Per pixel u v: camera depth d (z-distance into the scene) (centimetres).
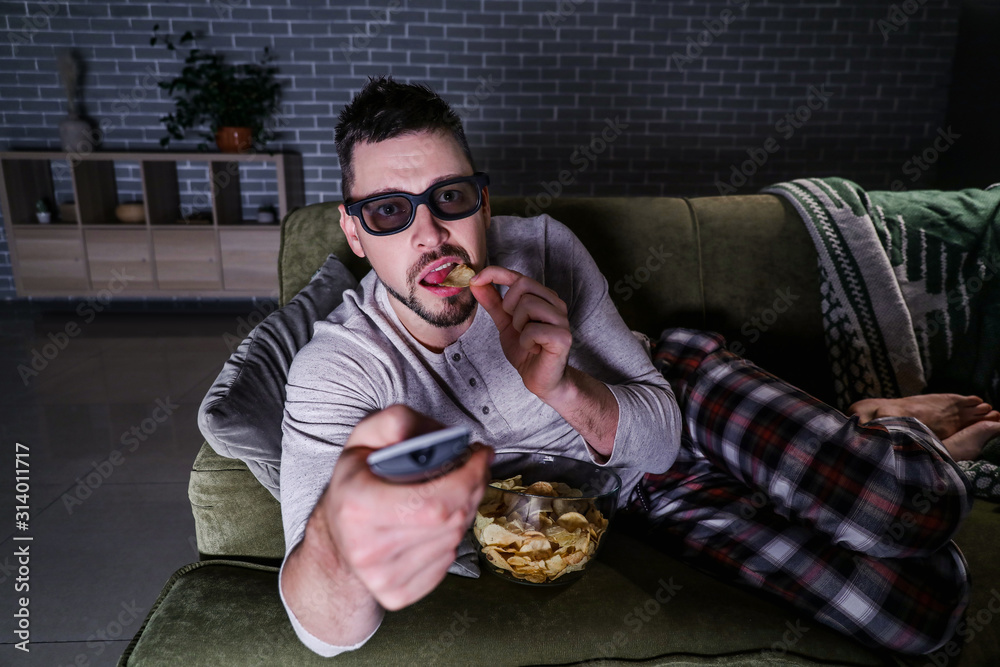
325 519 55
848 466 84
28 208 368
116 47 371
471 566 84
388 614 77
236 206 395
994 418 114
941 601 79
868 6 380
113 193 386
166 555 159
